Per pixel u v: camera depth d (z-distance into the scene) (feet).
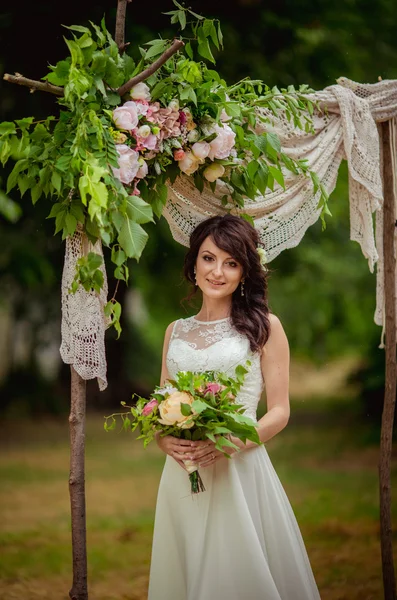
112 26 29.81
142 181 14.01
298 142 15.35
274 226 15.31
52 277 41.50
